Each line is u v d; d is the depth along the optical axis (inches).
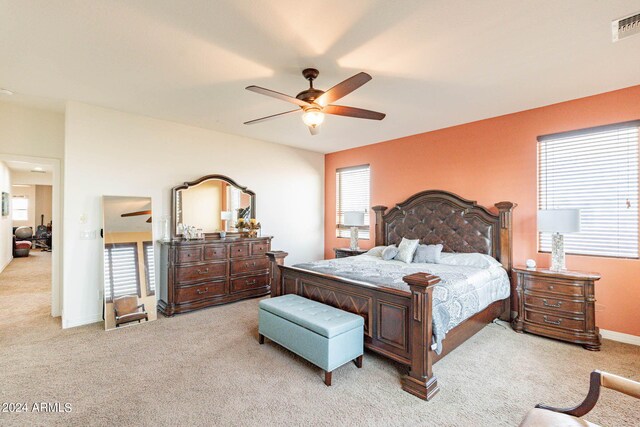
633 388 47.9
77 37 87.1
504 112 151.0
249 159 204.4
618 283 123.5
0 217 258.4
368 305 103.8
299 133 191.8
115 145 150.7
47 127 151.9
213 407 80.3
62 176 154.9
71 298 137.3
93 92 128.0
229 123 171.6
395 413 78.5
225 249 171.6
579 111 132.6
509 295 146.3
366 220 223.5
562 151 138.9
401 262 157.5
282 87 120.8
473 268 138.3
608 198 127.4
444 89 123.0
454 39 87.4
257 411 78.8
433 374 95.6
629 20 78.6
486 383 92.8
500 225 150.3
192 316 152.1
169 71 107.8
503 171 154.9
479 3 71.9
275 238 219.9
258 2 71.9
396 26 81.2
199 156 180.7
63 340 121.7
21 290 197.9
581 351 114.2
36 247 428.8
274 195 219.0
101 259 145.6
